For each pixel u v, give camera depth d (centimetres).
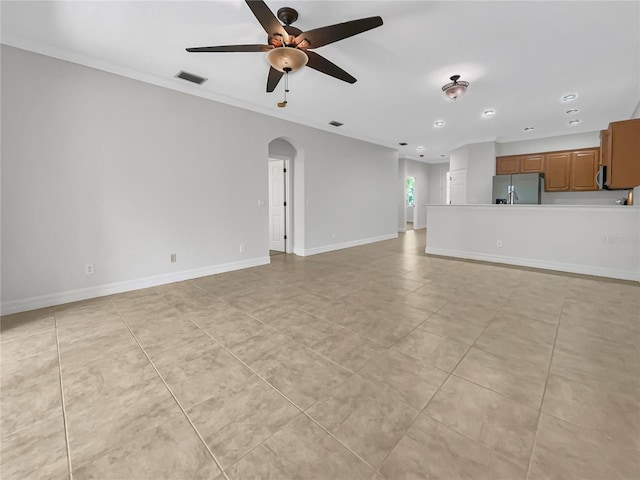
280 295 331
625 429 135
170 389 168
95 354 206
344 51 295
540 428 136
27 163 282
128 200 345
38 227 291
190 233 400
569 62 318
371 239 723
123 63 321
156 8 229
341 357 200
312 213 576
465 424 140
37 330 244
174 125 376
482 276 407
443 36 269
